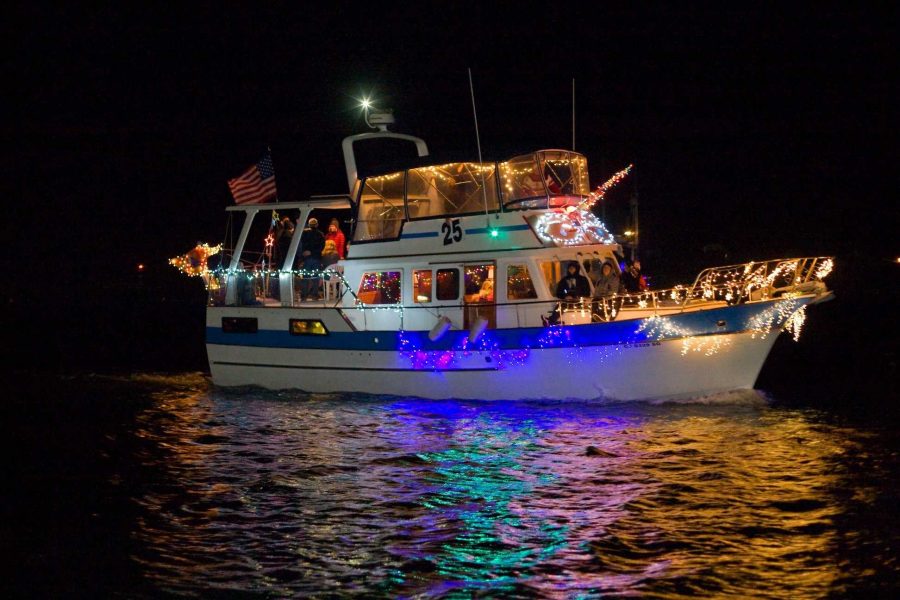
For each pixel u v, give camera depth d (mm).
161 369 27969
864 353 29453
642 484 13367
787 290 18125
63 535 11633
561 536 11320
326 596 9742
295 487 13602
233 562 10695
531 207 18922
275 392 21500
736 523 11602
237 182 22906
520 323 18922
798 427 16797
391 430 17328
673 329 17672
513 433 16750
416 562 10617
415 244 20062
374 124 22562
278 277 22250
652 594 9625
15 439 17031
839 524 11461
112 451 16047
